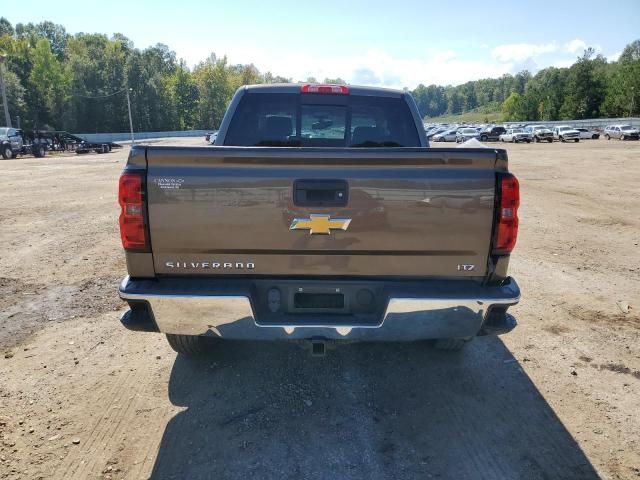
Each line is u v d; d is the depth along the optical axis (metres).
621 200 13.14
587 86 98.25
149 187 2.95
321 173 2.95
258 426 3.23
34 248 7.77
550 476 2.80
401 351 4.31
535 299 5.60
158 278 3.09
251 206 2.97
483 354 4.27
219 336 3.09
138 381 3.79
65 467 2.83
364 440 3.10
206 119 120.75
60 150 43.75
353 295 3.13
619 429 3.23
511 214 3.01
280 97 4.61
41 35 130.38
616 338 4.59
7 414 3.33
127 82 98.00
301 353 4.25
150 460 2.90
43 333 4.64
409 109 4.66
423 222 3.00
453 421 3.30
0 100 76.25
